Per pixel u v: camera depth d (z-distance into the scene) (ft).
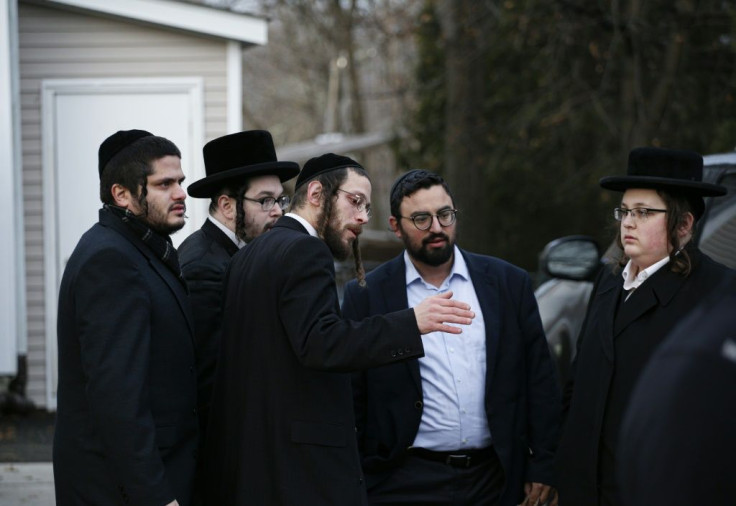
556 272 15.65
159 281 10.29
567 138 48.55
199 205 26.22
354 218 10.72
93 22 25.76
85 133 25.88
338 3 74.08
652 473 5.72
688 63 39.86
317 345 9.68
